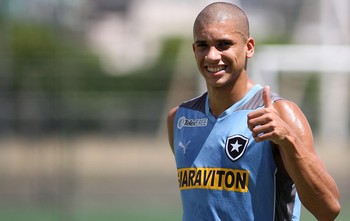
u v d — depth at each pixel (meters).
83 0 61.38
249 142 8.18
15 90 34.97
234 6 8.36
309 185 7.69
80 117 36.88
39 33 57.12
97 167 36.03
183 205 8.68
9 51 56.25
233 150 8.23
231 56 8.18
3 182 32.75
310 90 40.97
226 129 8.37
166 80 40.59
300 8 63.09
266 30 65.44
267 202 8.13
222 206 8.24
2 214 26.31
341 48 40.62
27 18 58.53
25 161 34.59
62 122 33.38
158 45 61.97
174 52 58.44
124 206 27.56
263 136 7.55
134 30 69.06
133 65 55.22
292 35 63.22
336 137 37.62
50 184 31.81
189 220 8.53
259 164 8.11
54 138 32.97
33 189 31.36
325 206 7.78
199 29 8.24
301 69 39.88
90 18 64.50
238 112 8.39
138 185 32.66
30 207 27.73
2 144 35.12
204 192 8.35
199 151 8.49
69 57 37.41
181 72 40.81
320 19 51.28
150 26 69.38
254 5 68.25
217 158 8.34
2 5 59.00
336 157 36.22
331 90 39.97
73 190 31.03
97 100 37.47
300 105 38.50
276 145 8.06
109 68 49.12
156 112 38.59
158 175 34.81
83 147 36.34
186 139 8.68
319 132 37.78
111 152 36.56
